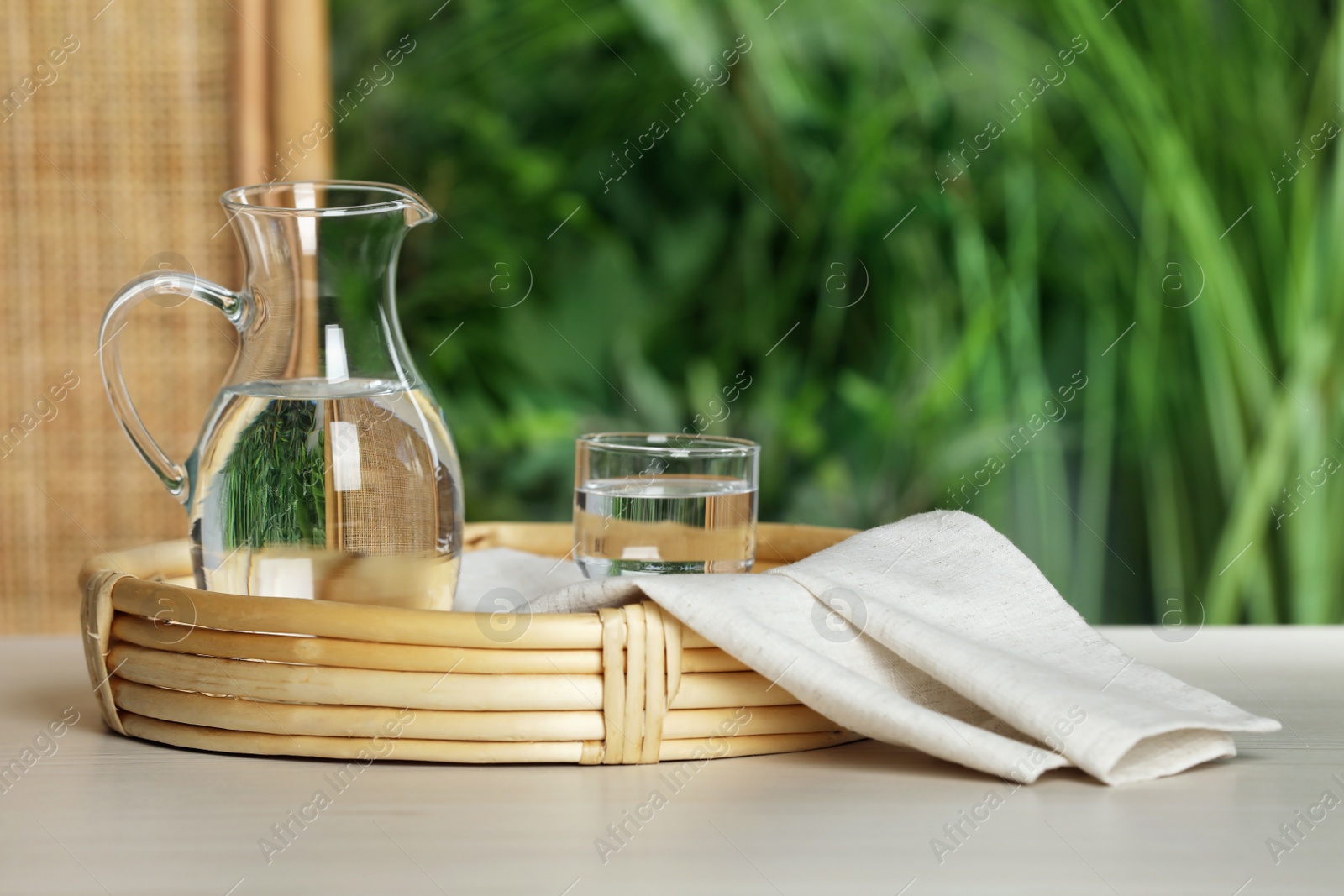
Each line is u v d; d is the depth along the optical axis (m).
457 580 2.39
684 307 4.05
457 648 2.30
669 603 2.31
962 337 3.96
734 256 4.04
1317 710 2.43
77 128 3.43
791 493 4.04
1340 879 2.22
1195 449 3.91
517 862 2.22
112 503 3.50
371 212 2.35
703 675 2.32
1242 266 3.88
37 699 2.44
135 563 2.44
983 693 2.30
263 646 2.31
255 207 2.34
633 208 4.03
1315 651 2.57
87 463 3.50
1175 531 3.94
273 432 2.33
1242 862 2.23
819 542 2.57
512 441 4.01
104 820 2.26
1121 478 3.98
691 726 2.32
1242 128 3.85
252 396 2.34
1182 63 3.85
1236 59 3.84
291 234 2.34
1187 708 2.32
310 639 2.31
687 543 2.43
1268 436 3.85
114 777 2.31
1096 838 2.25
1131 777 2.30
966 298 3.94
